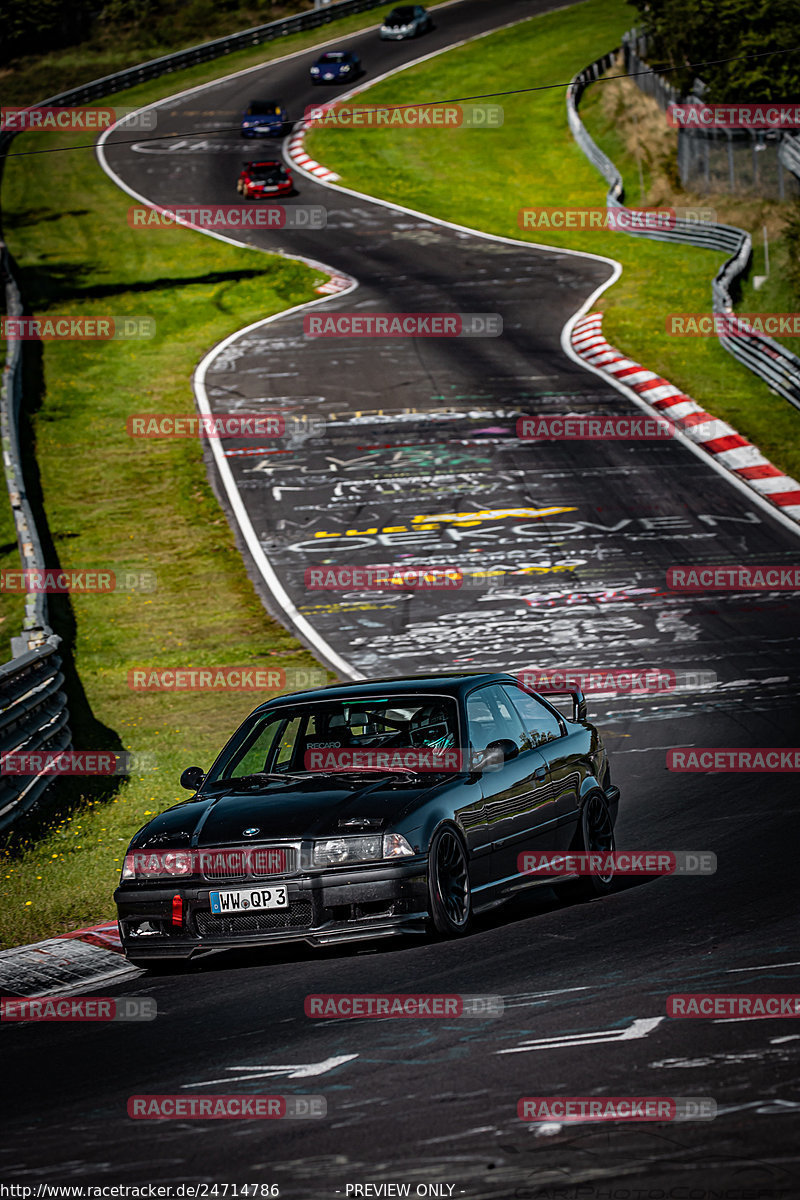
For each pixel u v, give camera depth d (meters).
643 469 94.25
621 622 67.44
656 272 151.38
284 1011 23.47
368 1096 18.39
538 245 170.00
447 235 177.00
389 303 147.25
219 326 143.75
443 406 112.44
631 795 41.94
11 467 94.50
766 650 60.59
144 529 92.19
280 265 164.88
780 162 163.38
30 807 43.84
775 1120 16.19
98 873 37.16
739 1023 20.11
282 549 85.88
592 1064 18.81
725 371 115.31
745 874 31.06
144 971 29.17
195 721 57.84
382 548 83.88
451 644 66.62
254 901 26.59
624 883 32.53
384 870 26.42
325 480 97.94
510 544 82.31
